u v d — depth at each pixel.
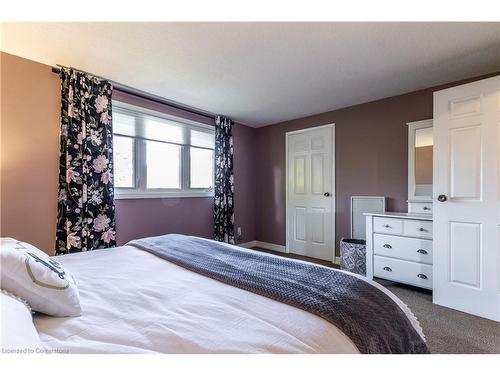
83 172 2.34
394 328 0.93
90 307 0.93
